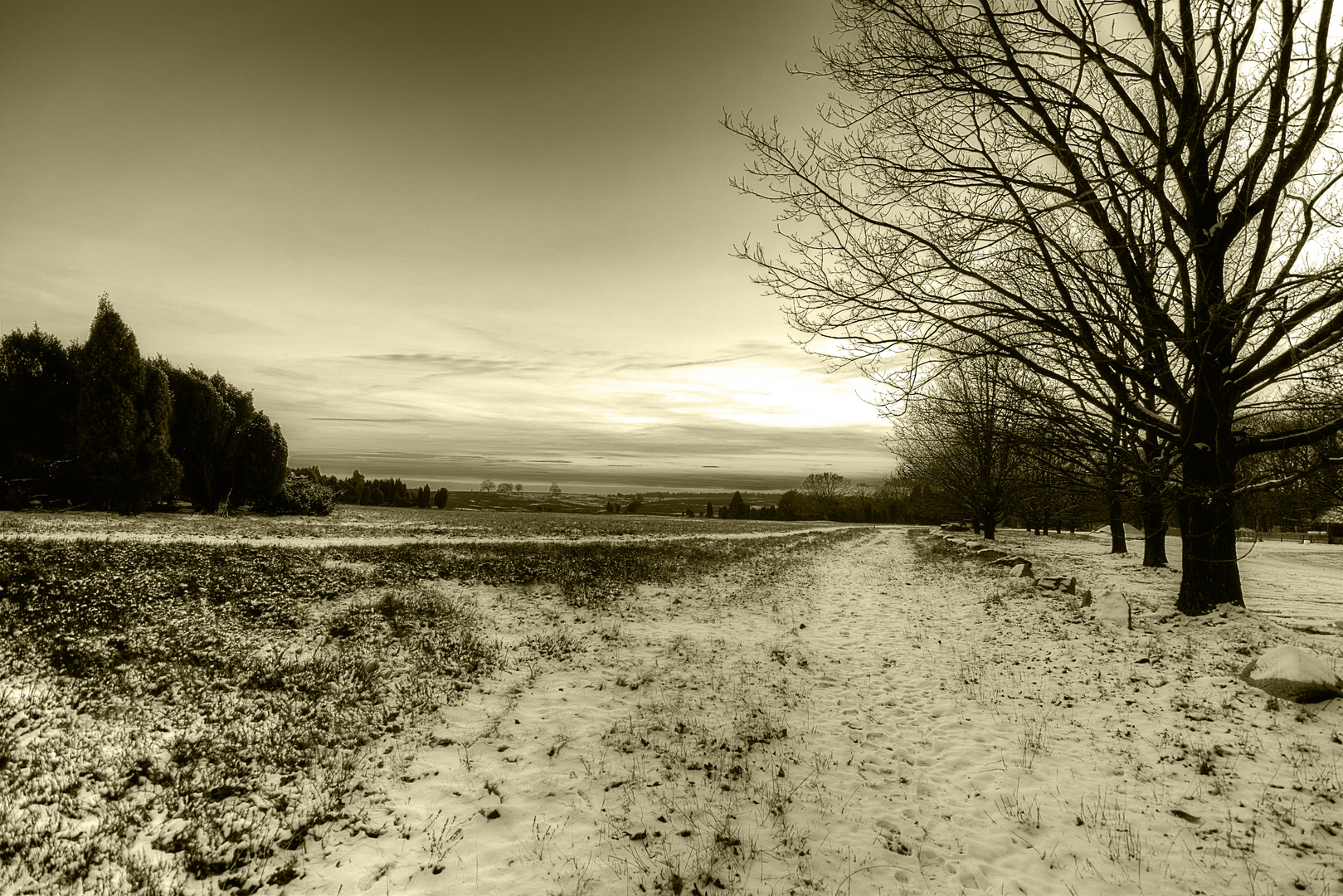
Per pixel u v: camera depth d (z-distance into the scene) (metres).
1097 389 9.66
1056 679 9.30
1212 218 9.43
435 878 4.98
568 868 5.11
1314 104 6.53
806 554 31.67
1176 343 7.67
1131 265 8.34
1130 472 9.75
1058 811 5.80
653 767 6.91
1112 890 4.62
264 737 7.23
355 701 8.45
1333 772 5.91
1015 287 9.98
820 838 5.51
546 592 16.17
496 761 7.07
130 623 10.37
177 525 26.98
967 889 4.77
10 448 30.66
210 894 4.74
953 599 16.89
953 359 8.64
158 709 7.65
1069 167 8.10
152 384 32.09
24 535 16.47
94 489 30.33
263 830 5.55
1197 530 11.23
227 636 10.38
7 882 4.63
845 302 8.39
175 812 5.71
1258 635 9.73
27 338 31.27
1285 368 8.85
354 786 6.38
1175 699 7.99
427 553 20.00
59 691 7.77
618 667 10.54
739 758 7.09
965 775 6.63
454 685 9.30
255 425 39.00
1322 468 8.90
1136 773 6.34
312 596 13.26
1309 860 4.77
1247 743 6.63
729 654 11.36
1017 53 7.67
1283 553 32.41
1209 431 10.36
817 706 8.79
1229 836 5.14
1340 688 7.30
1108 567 20.52
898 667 10.65
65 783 5.91
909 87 7.95
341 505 62.22
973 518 39.47
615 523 52.03
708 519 90.31
